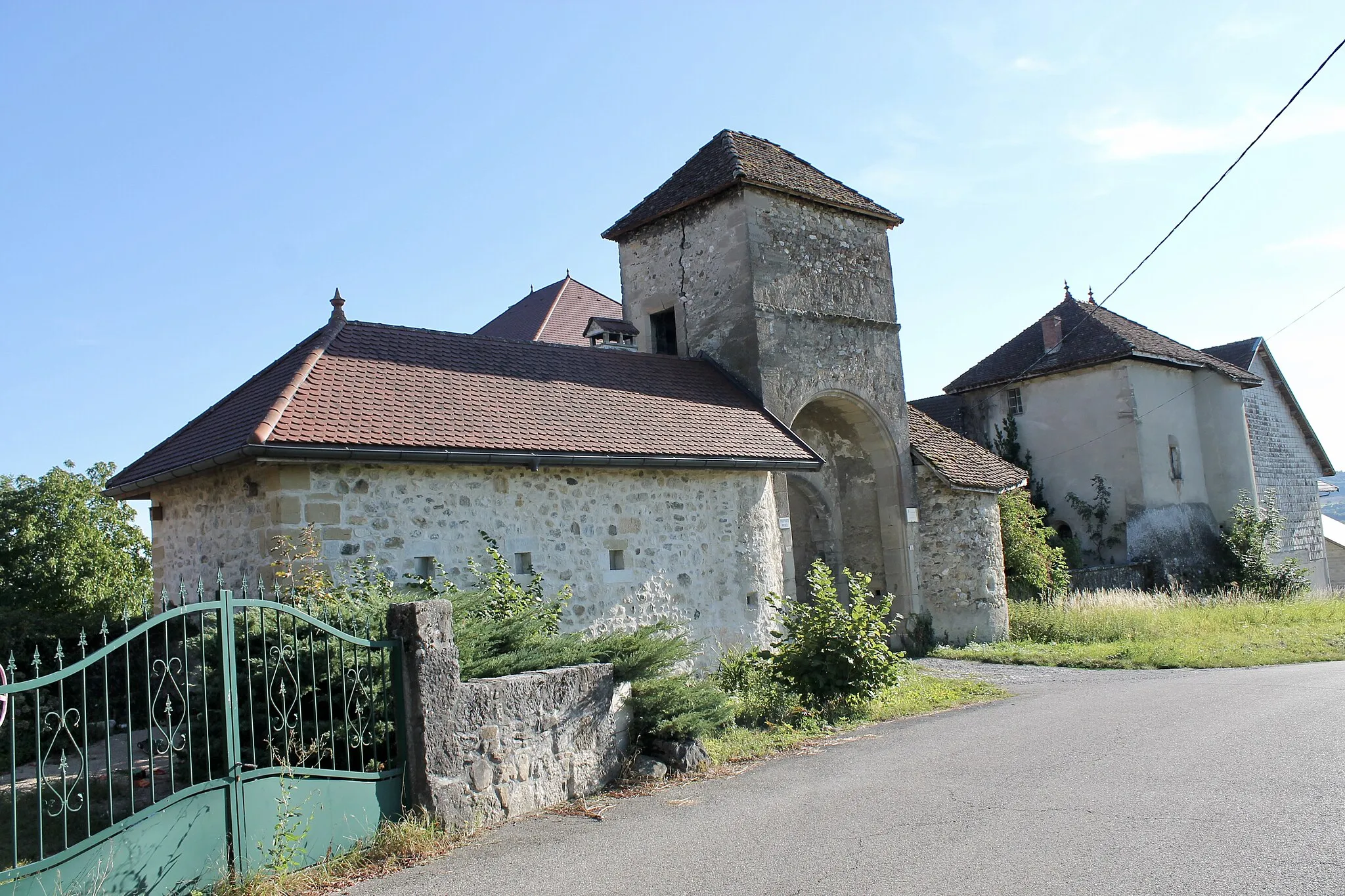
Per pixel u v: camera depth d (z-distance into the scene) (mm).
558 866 5707
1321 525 34156
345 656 6262
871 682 10602
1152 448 25766
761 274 16047
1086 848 5352
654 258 17594
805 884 5090
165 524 12086
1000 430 27688
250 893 5230
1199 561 26016
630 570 12273
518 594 9727
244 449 9203
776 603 13930
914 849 5535
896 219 18469
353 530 9984
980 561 18266
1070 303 28031
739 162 16297
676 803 7059
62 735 8867
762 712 10227
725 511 13531
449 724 6504
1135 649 15352
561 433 11844
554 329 21969
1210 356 29797
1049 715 9984
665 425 13320
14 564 18547
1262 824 5590
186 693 5383
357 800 6066
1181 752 7668
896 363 18219
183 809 5215
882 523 17984
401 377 11703
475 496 10961
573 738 7469
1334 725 8461
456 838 6297
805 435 18203
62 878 4656
